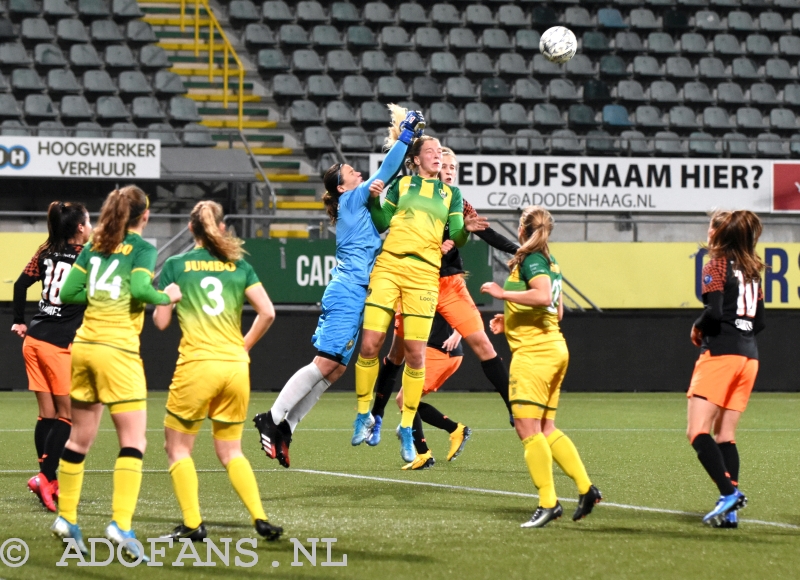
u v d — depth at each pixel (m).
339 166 23.59
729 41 72.94
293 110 64.38
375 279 23.17
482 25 71.75
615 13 73.06
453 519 18.33
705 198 57.81
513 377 17.84
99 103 61.09
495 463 26.88
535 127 65.88
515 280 18.09
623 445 30.66
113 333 15.58
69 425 19.66
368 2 71.88
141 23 66.38
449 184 23.84
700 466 25.97
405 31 70.62
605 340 51.50
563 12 73.19
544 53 29.31
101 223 15.70
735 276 18.09
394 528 17.41
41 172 51.50
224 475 24.16
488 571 14.18
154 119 61.66
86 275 16.09
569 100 68.31
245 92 67.00
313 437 32.94
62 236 20.41
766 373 52.38
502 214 56.84
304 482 23.27
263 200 57.12
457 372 50.91
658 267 53.72
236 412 16.02
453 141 63.38
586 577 13.87
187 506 16.08
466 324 25.56
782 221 58.75
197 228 16.09
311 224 58.53
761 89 70.38
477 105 66.06
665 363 51.88
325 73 67.62
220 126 63.50
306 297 49.19
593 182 57.00
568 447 17.72
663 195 57.50
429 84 67.19
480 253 49.97
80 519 18.14
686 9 74.31
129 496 15.29
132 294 15.40
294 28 69.12
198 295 15.84
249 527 17.44
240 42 69.81
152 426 35.81
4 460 26.45
